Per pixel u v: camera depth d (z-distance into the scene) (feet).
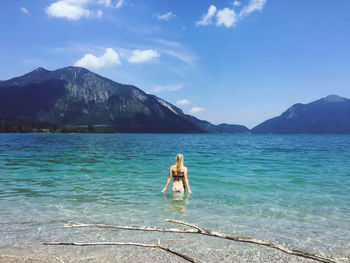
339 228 14.96
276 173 31.99
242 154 61.36
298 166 38.32
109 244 12.28
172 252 11.21
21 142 124.36
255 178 28.63
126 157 51.72
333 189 23.58
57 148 81.00
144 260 11.32
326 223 15.64
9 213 16.79
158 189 23.45
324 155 58.59
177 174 22.45
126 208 17.87
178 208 17.95
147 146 99.19
